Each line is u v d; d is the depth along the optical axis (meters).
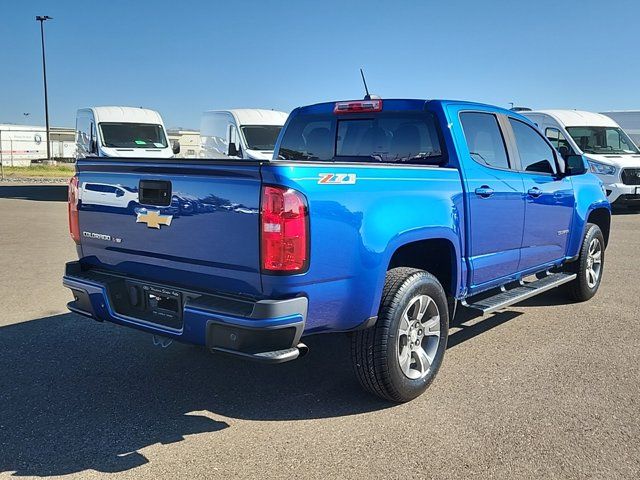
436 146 4.80
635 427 3.79
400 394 4.08
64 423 3.86
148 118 18.34
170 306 3.87
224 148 17.75
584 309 6.61
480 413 3.99
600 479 3.21
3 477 3.22
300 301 3.40
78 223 4.38
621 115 27.28
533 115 17.22
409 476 3.24
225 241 3.47
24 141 51.19
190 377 4.64
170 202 3.71
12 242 10.91
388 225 3.87
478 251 4.88
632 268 8.80
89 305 4.19
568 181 6.31
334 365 4.91
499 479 3.21
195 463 3.38
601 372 4.72
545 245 5.94
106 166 4.11
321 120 5.61
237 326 3.32
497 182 5.03
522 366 4.86
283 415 3.99
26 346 5.30
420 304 4.16
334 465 3.36
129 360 4.99
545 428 3.78
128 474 3.27
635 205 16.09
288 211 3.30
